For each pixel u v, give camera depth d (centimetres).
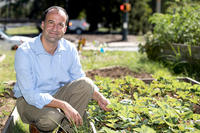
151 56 827
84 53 1038
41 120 263
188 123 271
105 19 2803
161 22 841
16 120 320
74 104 284
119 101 360
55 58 282
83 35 2236
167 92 415
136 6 2552
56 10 267
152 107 300
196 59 660
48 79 282
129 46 1516
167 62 718
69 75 308
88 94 282
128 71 642
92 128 262
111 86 401
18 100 289
